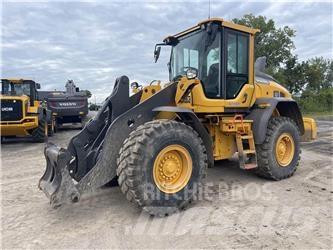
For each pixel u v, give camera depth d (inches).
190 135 157.2
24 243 126.3
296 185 198.8
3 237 131.9
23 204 172.6
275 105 205.2
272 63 1250.0
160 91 168.7
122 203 168.2
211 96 192.1
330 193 181.8
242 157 196.1
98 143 169.5
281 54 1270.9
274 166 206.4
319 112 1231.5
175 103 176.4
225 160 269.9
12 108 408.8
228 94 197.5
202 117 191.3
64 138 508.1
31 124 416.5
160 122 151.8
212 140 187.0
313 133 259.8
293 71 1309.1
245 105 206.1
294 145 220.2
